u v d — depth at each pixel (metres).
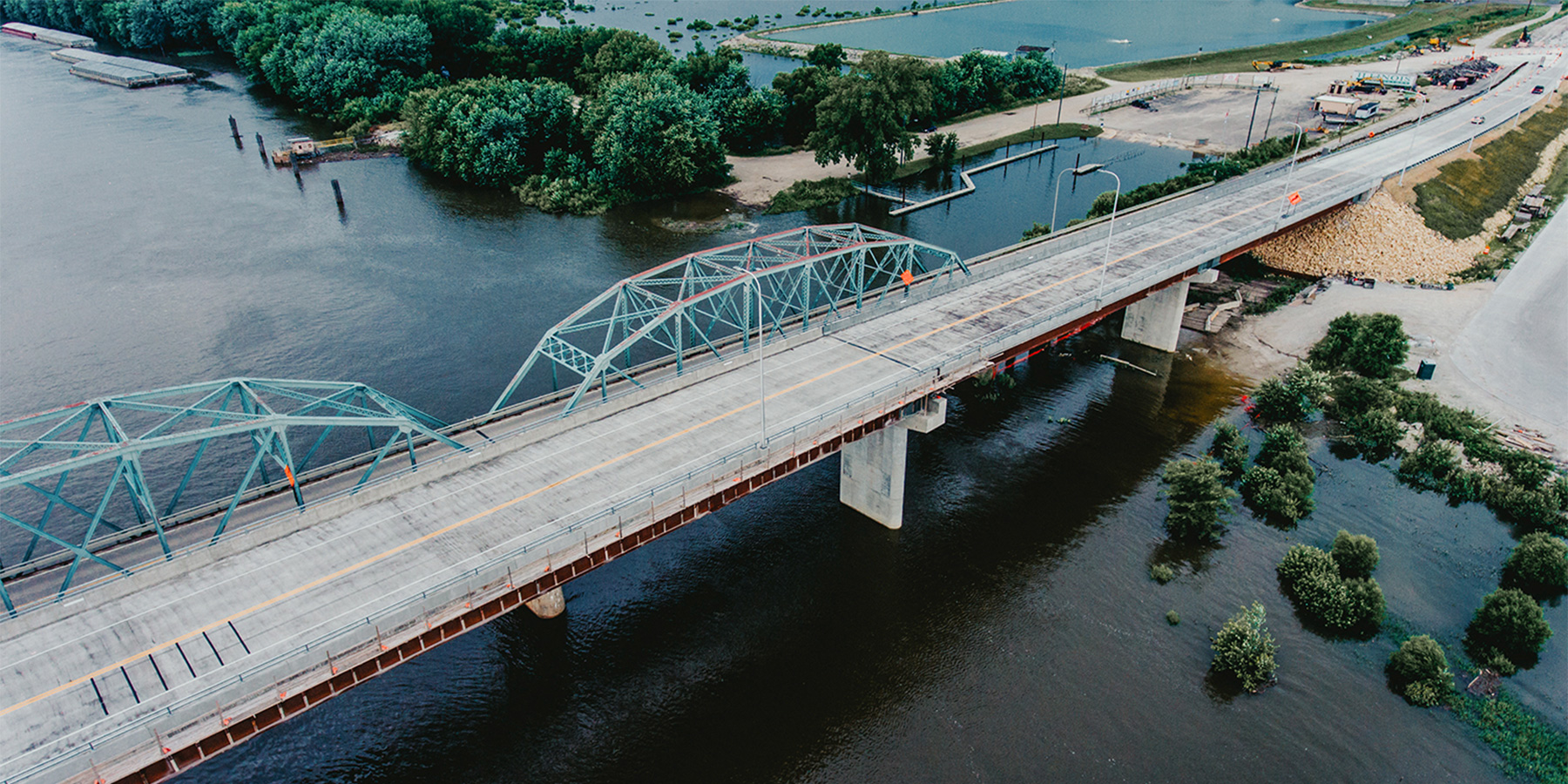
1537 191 165.62
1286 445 87.50
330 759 58.56
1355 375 101.25
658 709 62.47
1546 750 58.72
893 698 63.47
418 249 139.12
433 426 90.44
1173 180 157.75
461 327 113.00
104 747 41.56
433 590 50.34
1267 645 65.00
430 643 51.28
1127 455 90.25
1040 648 67.31
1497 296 121.00
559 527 58.56
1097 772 57.81
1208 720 61.41
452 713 61.88
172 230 144.25
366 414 69.31
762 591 72.88
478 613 52.56
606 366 73.31
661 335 111.44
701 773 58.09
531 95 175.75
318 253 136.12
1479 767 57.91
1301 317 117.75
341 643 47.66
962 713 62.19
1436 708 62.00
